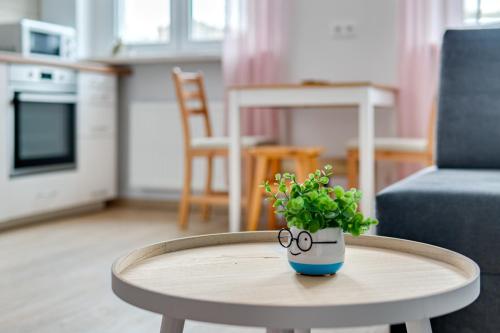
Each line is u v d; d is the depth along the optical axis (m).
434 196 1.82
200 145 4.09
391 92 4.05
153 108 4.92
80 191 4.63
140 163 5.00
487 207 1.77
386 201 1.87
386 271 1.25
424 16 4.12
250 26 4.49
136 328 2.16
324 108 4.49
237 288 1.12
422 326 1.15
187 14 5.04
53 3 5.09
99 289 2.63
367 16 4.38
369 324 0.99
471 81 2.56
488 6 4.12
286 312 0.97
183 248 1.44
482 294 1.77
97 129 4.78
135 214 4.72
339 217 1.21
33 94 4.16
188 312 1.01
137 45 5.18
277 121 4.52
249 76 4.52
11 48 4.36
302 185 1.27
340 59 4.45
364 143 3.42
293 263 1.22
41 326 2.17
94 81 4.73
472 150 2.52
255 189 3.79
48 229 4.04
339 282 1.17
